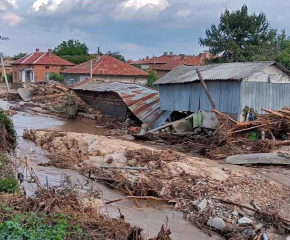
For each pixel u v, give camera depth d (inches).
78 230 330.0
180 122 917.8
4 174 520.1
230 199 486.9
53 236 304.2
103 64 2070.6
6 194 407.8
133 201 511.2
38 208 372.5
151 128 1029.8
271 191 520.1
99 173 617.0
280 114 771.4
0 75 3144.7
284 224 418.3
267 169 637.3
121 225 370.6
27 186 524.7
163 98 1072.2
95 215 384.8
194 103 953.5
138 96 1213.7
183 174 571.5
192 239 398.9
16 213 350.3
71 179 592.1
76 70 2100.1
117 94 1243.8
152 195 530.0
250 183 542.0
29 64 2566.4
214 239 403.2
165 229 372.8
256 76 844.0
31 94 1898.4
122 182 560.4
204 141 818.2
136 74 2054.6
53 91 1817.2
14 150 795.4
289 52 1612.9
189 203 491.5
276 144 722.2
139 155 664.4
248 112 815.7
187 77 980.6
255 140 757.9
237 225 422.9
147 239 358.6
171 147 836.6
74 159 702.5
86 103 1470.2
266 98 850.1
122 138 982.4
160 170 602.5
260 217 438.0
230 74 856.3
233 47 1664.6
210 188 518.9
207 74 926.4
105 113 1338.6
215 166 636.7
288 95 881.5
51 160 700.7
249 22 1697.8
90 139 811.4
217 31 1740.9
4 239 293.7
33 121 1322.6
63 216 357.1
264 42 1733.5
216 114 789.2
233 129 762.8
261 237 390.3
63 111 1448.1
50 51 2625.5
